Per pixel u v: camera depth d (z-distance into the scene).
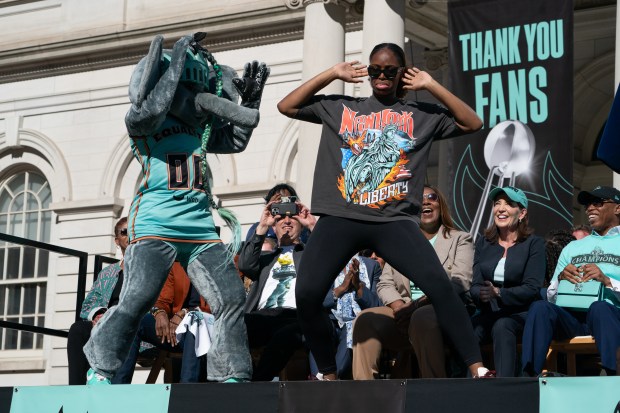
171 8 21.81
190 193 6.83
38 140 22.81
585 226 9.48
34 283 22.27
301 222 8.86
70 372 8.87
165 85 6.62
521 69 13.04
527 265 7.79
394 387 5.90
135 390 6.57
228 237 20.27
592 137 18.78
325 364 6.82
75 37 22.42
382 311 7.91
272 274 8.72
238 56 21.00
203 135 7.00
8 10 23.58
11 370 21.83
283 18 20.28
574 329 7.39
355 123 6.83
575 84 18.53
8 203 23.09
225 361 6.75
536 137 12.84
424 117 6.82
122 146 21.95
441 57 18.70
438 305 6.55
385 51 6.83
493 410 5.67
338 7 16.53
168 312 8.66
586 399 5.49
